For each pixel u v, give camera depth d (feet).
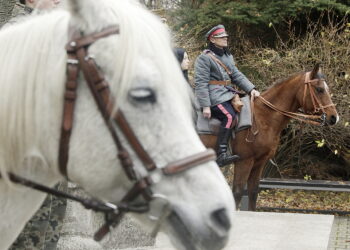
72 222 15.57
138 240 17.21
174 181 6.56
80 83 6.53
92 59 6.48
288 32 42.27
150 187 6.57
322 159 42.16
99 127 6.50
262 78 39.65
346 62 37.63
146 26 6.68
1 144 6.77
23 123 6.70
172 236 6.68
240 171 27.63
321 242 19.76
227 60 26.86
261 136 27.55
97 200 6.85
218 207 6.49
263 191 39.14
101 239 6.91
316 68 28.78
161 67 6.55
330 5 39.40
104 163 6.54
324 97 28.66
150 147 6.52
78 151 6.57
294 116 28.35
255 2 41.47
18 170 6.93
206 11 41.11
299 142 39.09
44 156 6.80
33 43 6.77
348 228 29.76
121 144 6.49
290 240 19.94
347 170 41.81
